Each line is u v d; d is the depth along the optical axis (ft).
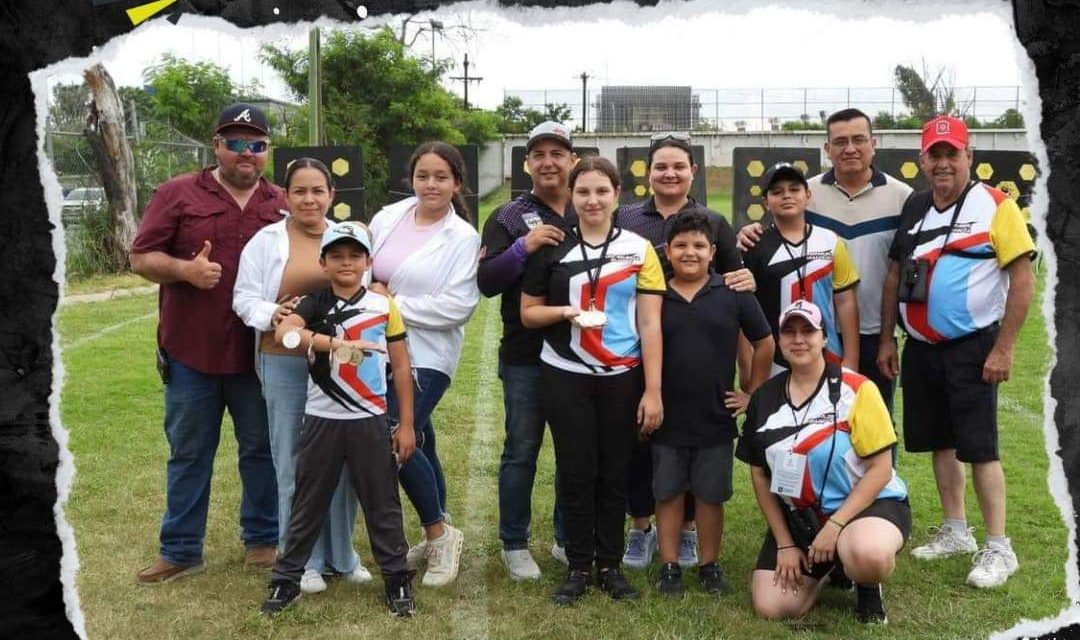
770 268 12.59
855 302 12.64
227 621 10.86
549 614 11.05
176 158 59.00
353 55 60.70
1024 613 11.07
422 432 12.34
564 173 11.83
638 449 12.58
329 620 10.91
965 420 12.23
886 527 10.61
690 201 12.59
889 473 10.78
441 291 12.05
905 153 29.43
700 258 11.44
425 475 12.26
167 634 10.47
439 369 12.19
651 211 12.59
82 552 12.82
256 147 11.70
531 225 11.78
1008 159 28.63
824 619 11.02
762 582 11.19
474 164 31.24
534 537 13.88
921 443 12.91
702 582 11.93
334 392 10.82
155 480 16.08
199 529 12.15
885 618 10.89
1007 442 18.62
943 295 12.07
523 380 11.96
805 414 10.97
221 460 17.16
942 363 12.35
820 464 10.84
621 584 11.56
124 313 35.45
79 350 27.86
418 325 12.00
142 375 24.64
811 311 10.82
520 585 11.99
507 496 12.21
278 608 10.99
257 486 12.40
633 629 10.67
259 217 11.99
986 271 11.91
